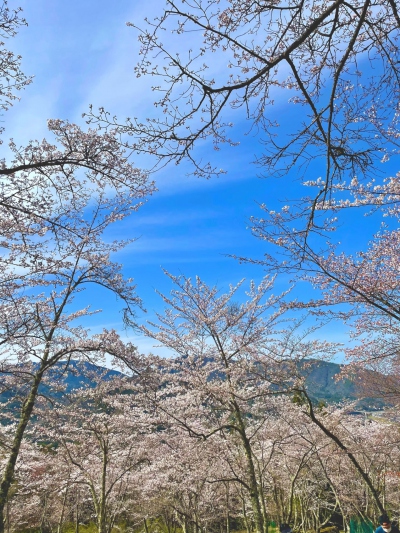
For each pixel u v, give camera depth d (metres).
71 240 9.14
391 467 16.67
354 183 6.62
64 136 5.96
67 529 24.33
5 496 8.21
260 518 9.90
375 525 15.79
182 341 12.05
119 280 9.78
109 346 9.52
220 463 13.60
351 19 4.04
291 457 16.55
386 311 7.16
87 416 12.77
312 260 7.05
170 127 4.25
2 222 7.02
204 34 4.18
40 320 9.52
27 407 9.08
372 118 5.05
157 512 19.61
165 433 13.66
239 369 10.94
